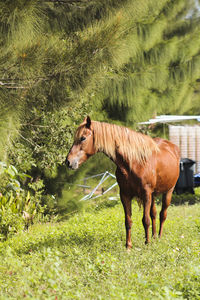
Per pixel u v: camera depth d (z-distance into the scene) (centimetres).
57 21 1044
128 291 532
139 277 550
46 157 1323
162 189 854
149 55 1798
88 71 798
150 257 690
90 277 590
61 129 1320
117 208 1556
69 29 1058
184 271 593
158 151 816
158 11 1770
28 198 1310
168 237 862
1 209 1167
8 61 713
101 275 591
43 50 740
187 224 1005
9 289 537
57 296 494
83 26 1019
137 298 493
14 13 650
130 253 729
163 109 2080
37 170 1608
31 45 717
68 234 941
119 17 777
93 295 516
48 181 1673
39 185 1380
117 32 768
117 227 1021
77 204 1596
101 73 850
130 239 793
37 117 1270
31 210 1316
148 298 494
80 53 768
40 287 536
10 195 1222
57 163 1395
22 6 657
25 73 755
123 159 759
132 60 1748
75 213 1562
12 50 707
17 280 581
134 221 1109
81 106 1359
